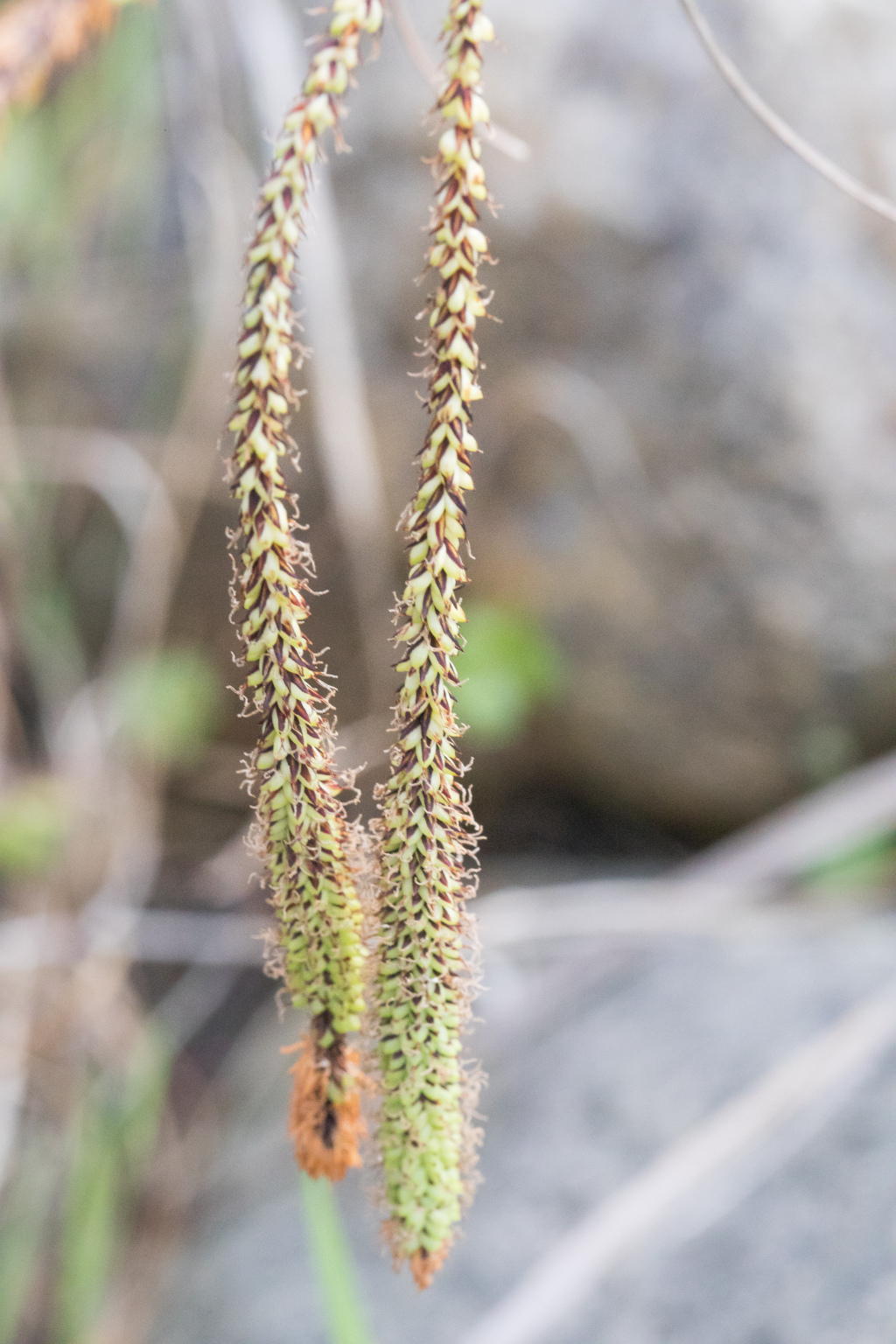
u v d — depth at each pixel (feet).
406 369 1.99
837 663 2.00
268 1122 2.00
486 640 2.08
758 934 1.94
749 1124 1.12
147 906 2.22
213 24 1.67
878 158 1.86
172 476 1.91
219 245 1.78
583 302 1.93
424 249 1.95
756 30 1.85
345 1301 0.96
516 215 1.92
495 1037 1.85
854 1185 1.44
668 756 2.16
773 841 1.71
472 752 2.26
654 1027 1.82
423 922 0.83
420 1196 0.84
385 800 0.82
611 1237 1.10
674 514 1.98
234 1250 1.75
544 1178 1.65
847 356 1.88
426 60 0.99
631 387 1.95
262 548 0.79
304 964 0.84
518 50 1.91
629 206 1.89
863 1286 1.32
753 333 1.88
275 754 0.81
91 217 1.90
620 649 2.09
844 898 2.00
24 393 2.04
